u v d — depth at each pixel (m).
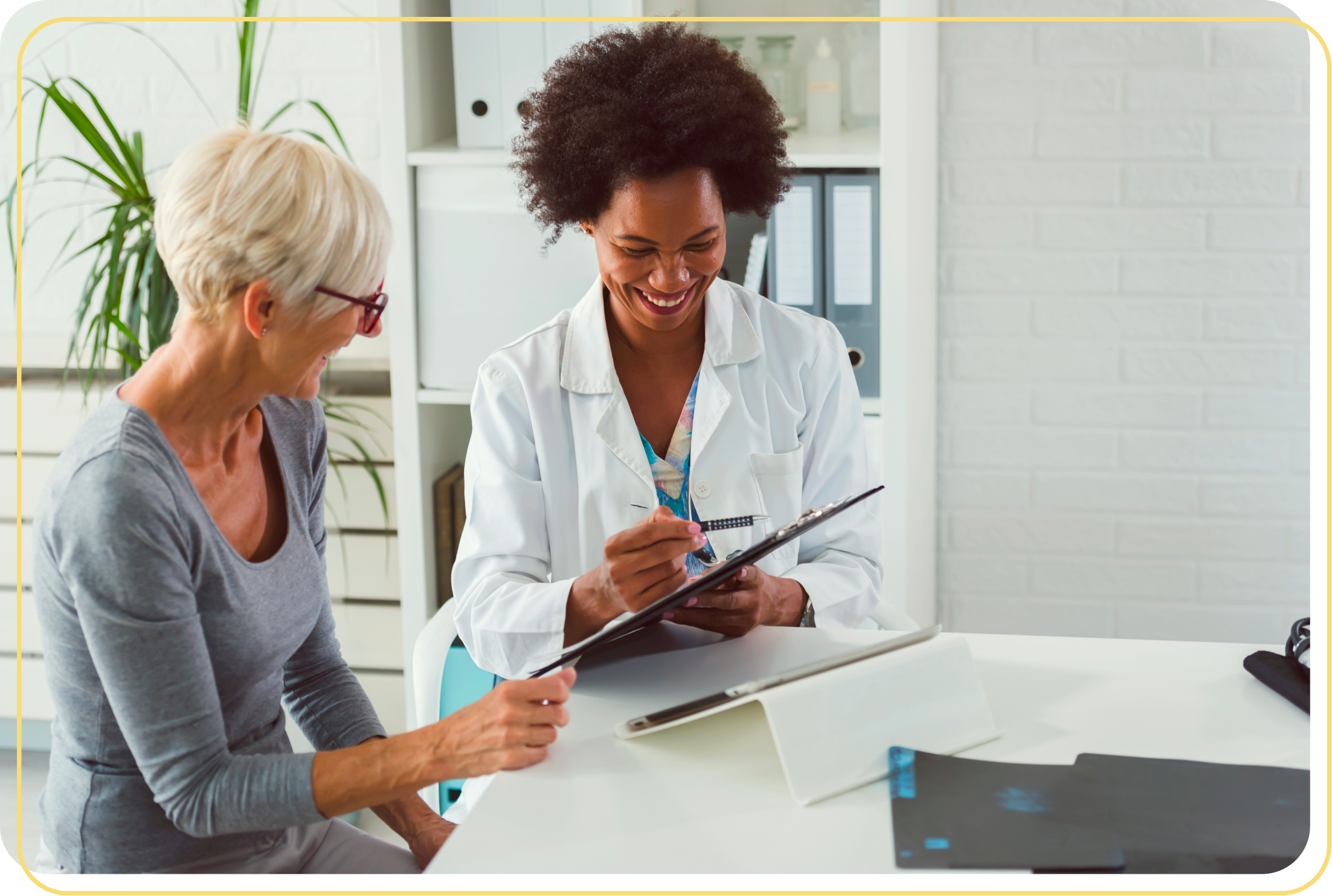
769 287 2.16
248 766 1.08
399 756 1.05
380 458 2.46
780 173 1.46
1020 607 2.51
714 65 1.41
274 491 1.27
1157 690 1.10
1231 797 0.91
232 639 1.17
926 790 0.92
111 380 2.49
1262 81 2.23
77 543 1.03
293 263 1.07
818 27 2.31
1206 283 2.32
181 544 1.09
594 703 1.11
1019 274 2.38
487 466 1.51
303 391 1.19
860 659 1.02
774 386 1.56
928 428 2.38
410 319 2.18
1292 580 2.40
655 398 1.54
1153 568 2.45
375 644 2.53
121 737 1.13
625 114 1.33
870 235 2.11
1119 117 2.29
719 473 1.52
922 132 2.17
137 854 1.16
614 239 1.37
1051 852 0.84
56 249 2.58
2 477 2.51
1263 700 1.08
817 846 0.86
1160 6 2.23
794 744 0.93
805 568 1.47
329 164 1.10
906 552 2.21
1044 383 2.41
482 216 2.14
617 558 1.20
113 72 2.52
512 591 1.35
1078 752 0.99
